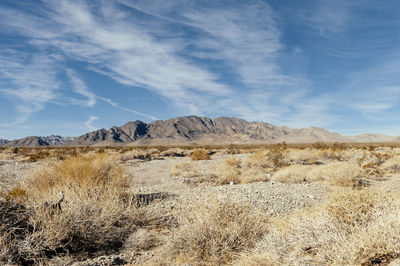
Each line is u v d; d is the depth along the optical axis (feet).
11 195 19.99
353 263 9.54
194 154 89.81
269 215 20.88
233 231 14.34
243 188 32.86
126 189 27.66
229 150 141.08
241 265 12.12
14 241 12.93
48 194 19.33
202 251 14.15
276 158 68.33
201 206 16.49
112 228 16.63
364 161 64.90
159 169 64.44
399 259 9.27
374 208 12.37
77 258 13.82
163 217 20.40
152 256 14.34
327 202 13.58
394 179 42.45
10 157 93.45
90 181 24.02
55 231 13.94
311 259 10.58
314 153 77.61
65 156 72.02
